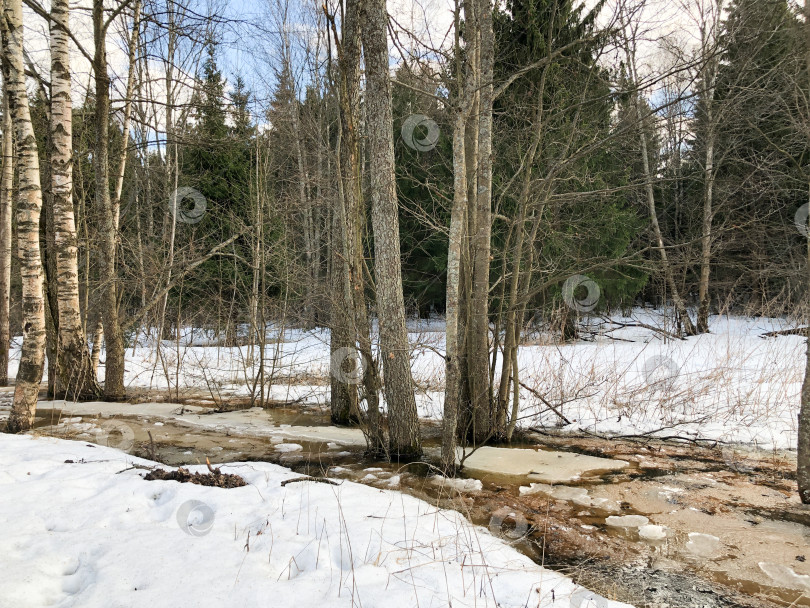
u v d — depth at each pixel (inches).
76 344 385.1
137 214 572.4
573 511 181.3
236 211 548.7
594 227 530.0
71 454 219.1
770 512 180.7
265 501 169.5
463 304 266.5
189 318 531.5
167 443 270.2
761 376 339.3
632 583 135.9
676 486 205.6
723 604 126.7
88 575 117.9
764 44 237.1
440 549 139.9
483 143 263.0
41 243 427.8
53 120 352.5
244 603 106.3
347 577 119.8
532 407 314.8
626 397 331.9
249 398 397.1
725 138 497.7
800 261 508.7
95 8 374.6
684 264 258.5
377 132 225.1
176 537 136.9
